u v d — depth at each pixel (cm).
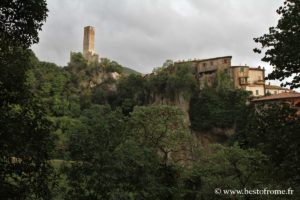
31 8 1633
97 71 17850
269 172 2522
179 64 13650
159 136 5362
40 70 15100
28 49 1761
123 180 3020
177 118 5494
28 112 1716
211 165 4503
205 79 13138
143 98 14388
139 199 3083
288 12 2400
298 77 2356
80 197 2836
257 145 2512
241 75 13025
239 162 4219
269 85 13438
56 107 12606
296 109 2384
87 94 16038
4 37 1666
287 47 2308
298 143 2175
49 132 1733
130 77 15438
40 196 1712
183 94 12850
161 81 13675
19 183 1647
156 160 3600
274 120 2398
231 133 11531
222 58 13500
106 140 3069
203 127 12175
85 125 3125
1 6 1602
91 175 2859
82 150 2939
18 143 1534
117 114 3294
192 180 4397
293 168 2169
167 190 3734
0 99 1598
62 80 15475
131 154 3127
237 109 11781
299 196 3619
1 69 1591
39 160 1625
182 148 5703
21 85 1653
